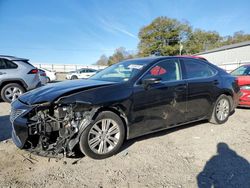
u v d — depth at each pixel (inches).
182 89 159.8
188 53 2140.7
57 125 117.5
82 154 130.7
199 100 173.2
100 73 176.2
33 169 113.7
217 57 1528.1
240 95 213.2
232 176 109.1
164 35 2030.0
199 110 175.2
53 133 123.5
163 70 156.1
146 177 108.0
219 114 192.5
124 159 126.3
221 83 190.4
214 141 155.3
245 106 251.8
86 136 119.4
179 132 172.6
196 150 139.8
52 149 117.9
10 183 101.0
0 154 129.0
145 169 115.6
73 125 116.8
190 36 2217.0
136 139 156.2
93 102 120.1
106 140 127.1
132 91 135.1
